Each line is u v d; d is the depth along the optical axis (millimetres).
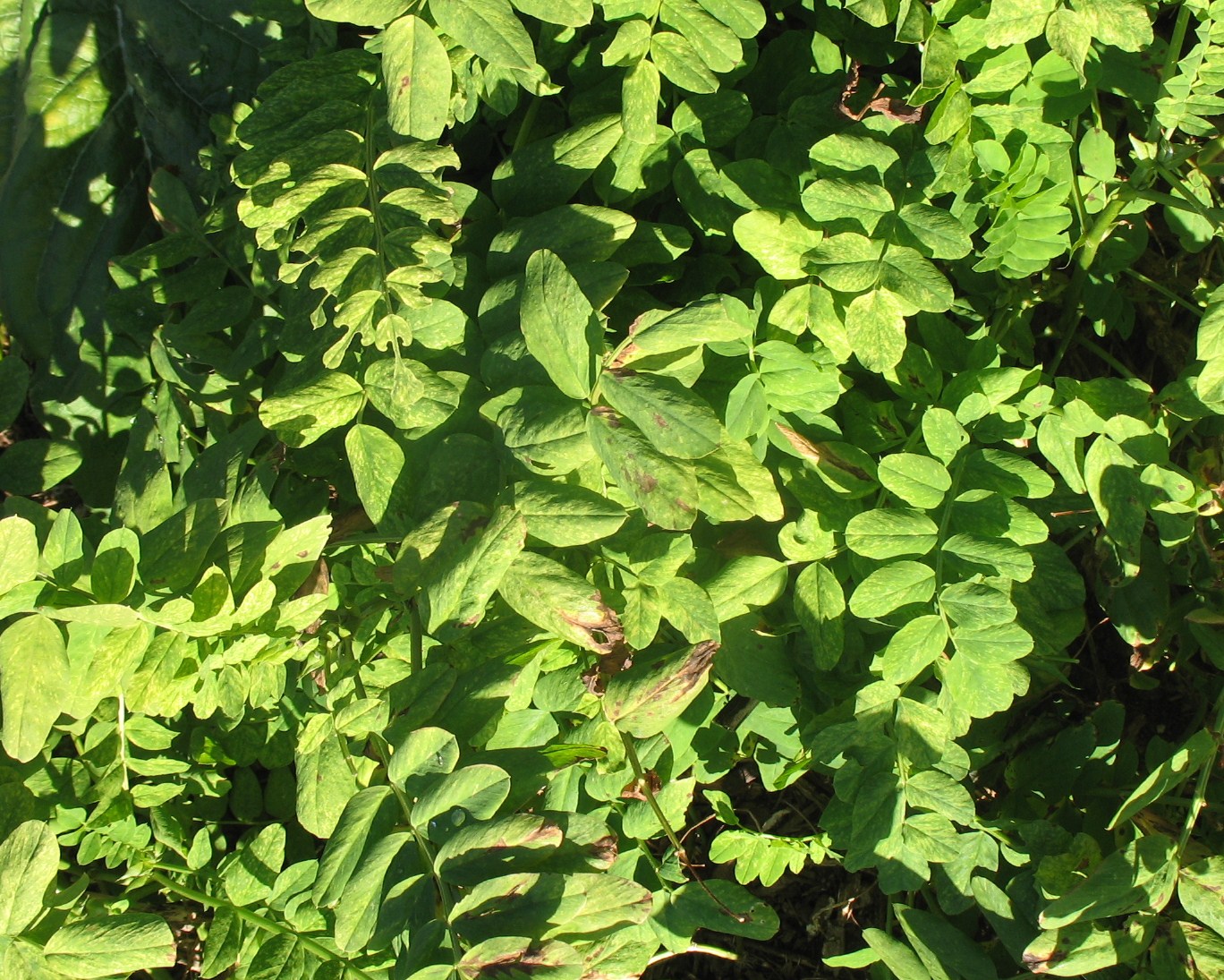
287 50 886
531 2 722
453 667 753
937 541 766
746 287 842
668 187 853
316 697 797
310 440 741
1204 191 864
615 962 692
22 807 805
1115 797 838
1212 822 821
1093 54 813
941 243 760
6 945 724
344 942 684
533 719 782
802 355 791
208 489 784
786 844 829
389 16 724
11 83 1053
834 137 779
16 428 1084
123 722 845
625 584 756
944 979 788
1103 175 841
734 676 798
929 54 765
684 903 808
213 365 874
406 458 759
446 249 731
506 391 739
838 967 929
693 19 767
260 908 842
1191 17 880
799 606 783
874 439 820
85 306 1027
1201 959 745
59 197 1021
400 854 694
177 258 883
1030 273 821
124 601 730
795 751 835
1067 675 913
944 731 763
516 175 798
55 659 713
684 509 697
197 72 1010
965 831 816
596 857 694
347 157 768
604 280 753
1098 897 750
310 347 783
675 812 806
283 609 748
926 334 839
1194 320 902
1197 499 823
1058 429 796
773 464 820
